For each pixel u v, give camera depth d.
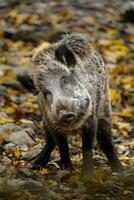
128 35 26.45
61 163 12.20
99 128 12.69
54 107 10.80
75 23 26.88
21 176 11.84
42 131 15.55
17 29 25.41
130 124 17.25
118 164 12.78
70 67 11.22
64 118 10.59
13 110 17.00
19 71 20.16
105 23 27.45
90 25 26.97
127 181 11.66
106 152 12.91
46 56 11.37
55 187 11.34
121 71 21.88
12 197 10.87
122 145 14.66
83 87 11.22
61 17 27.33
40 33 24.88
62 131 11.47
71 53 11.27
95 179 11.61
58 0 29.92
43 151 12.68
